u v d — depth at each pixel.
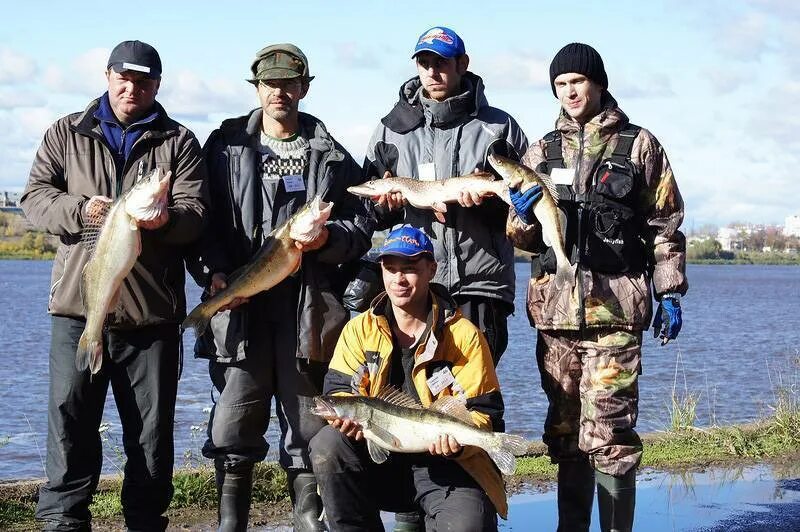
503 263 6.79
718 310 52.72
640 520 7.32
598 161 6.45
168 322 6.23
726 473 8.76
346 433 5.39
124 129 6.30
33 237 135.12
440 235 6.71
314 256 6.49
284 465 6.58
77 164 6.23
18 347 27.78
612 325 6.33
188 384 18.30
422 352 5.61
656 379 20.36
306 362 6.45
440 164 6.77
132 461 6.28
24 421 14.78
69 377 6.12
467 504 5.38
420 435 5.28
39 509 6.17
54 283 6.16
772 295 74.75
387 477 5.72
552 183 6.33
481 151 6.75
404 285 5.62
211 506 7.54
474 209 6.69
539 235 6.58
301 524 6.48
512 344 27.64
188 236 6.15
